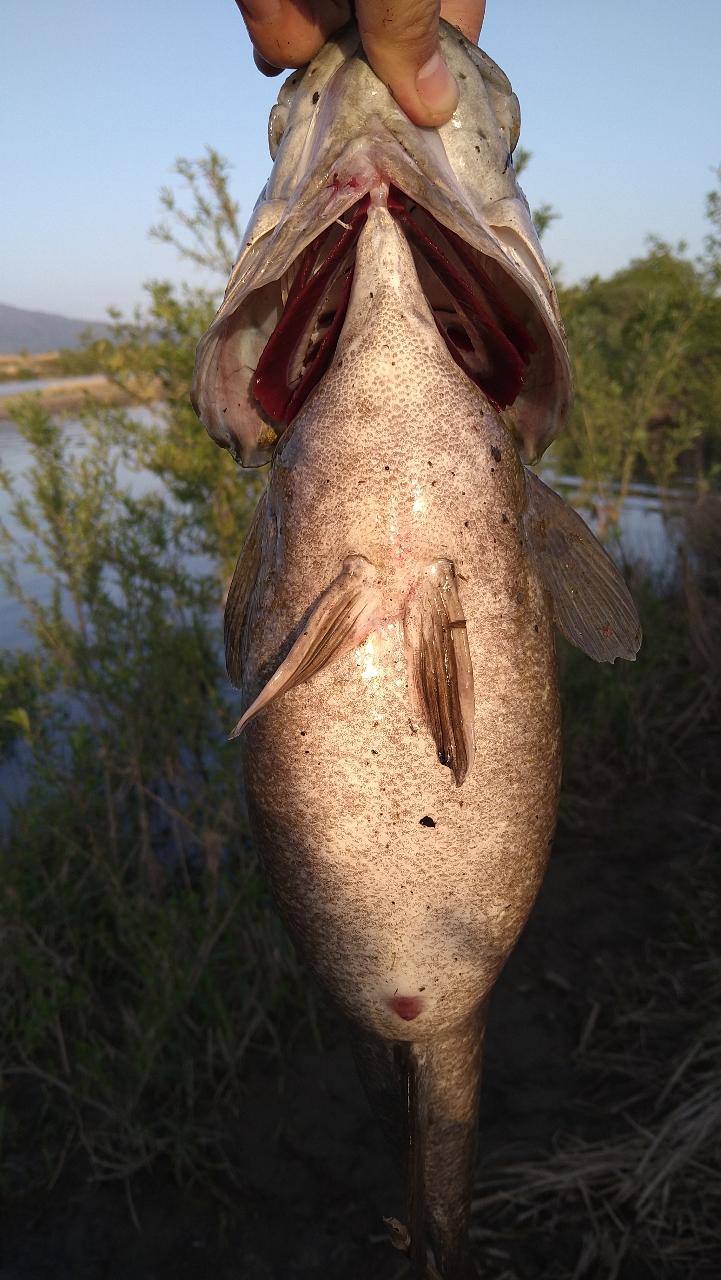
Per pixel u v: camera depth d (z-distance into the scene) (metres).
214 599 0.86
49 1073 0.56
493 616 0.23
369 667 0.23
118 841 0.70
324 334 0.25
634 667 0.89
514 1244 0.45
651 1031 0.56
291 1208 0.47
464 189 0.23
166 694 0.78
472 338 0.24
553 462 1.38
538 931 0.65
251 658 0.25
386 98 0.22
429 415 0.22
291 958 0.58
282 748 0.24
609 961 0.62
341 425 0.22
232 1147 0.51
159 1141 0.49
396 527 0.22
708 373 1.38
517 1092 0.53
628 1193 0.45
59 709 0.84
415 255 0.23
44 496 0.84
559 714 0.25
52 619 0.88
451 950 0.25
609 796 0.78
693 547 1.12
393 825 0.24
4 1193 0.48
